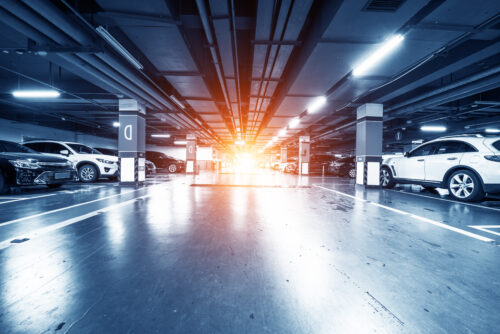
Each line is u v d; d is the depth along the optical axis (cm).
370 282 138
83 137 1395
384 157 671
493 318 106
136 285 132
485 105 691
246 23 347
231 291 126
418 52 360
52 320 101
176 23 311
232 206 371
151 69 487
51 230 235
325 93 589
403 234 231
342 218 296
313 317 106
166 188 616
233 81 525
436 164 461
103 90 653
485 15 275
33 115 1021
